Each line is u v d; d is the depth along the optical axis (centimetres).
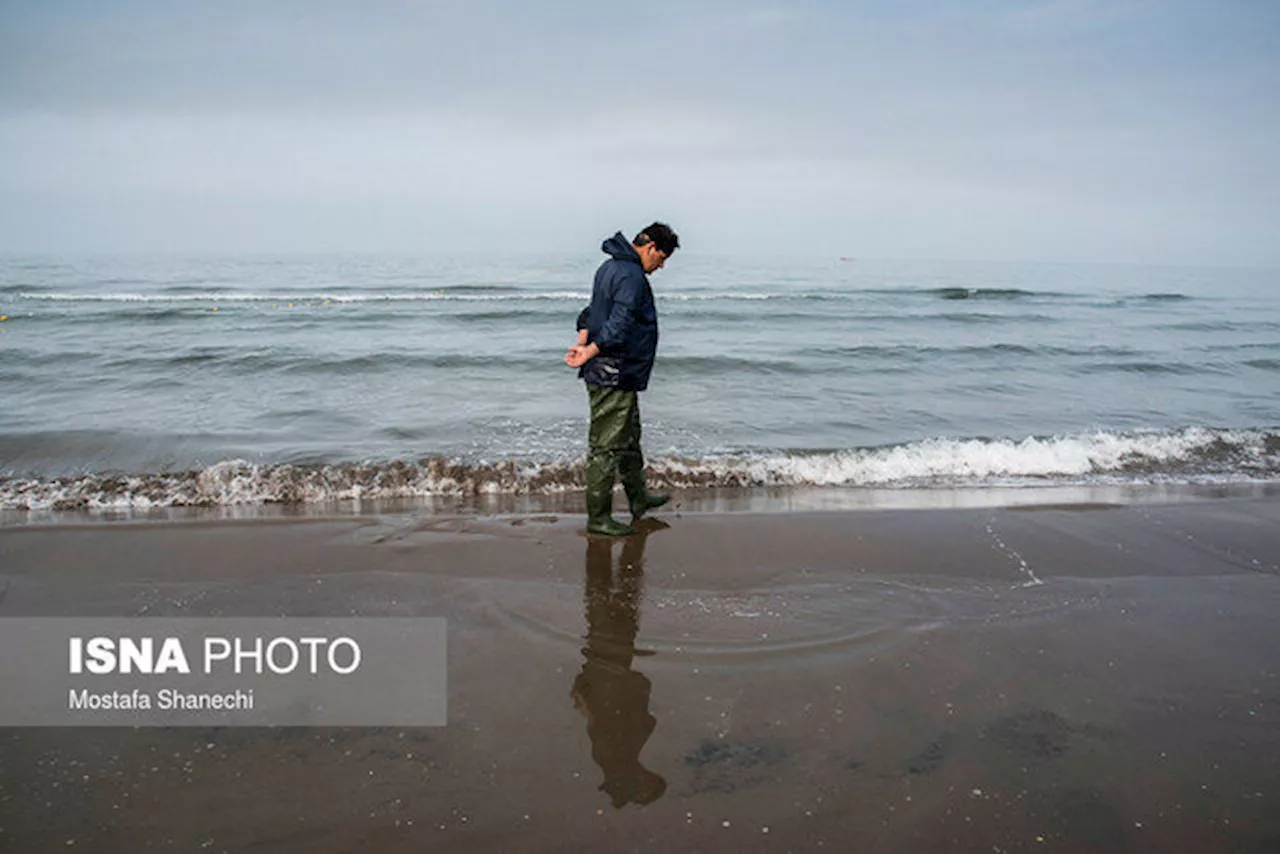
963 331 1677
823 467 644
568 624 347
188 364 1066
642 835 216
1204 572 422
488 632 338
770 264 5788
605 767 246
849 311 2073
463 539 455
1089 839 217
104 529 455
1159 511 532
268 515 517
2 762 242
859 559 434
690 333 1578
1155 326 1856
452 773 241
